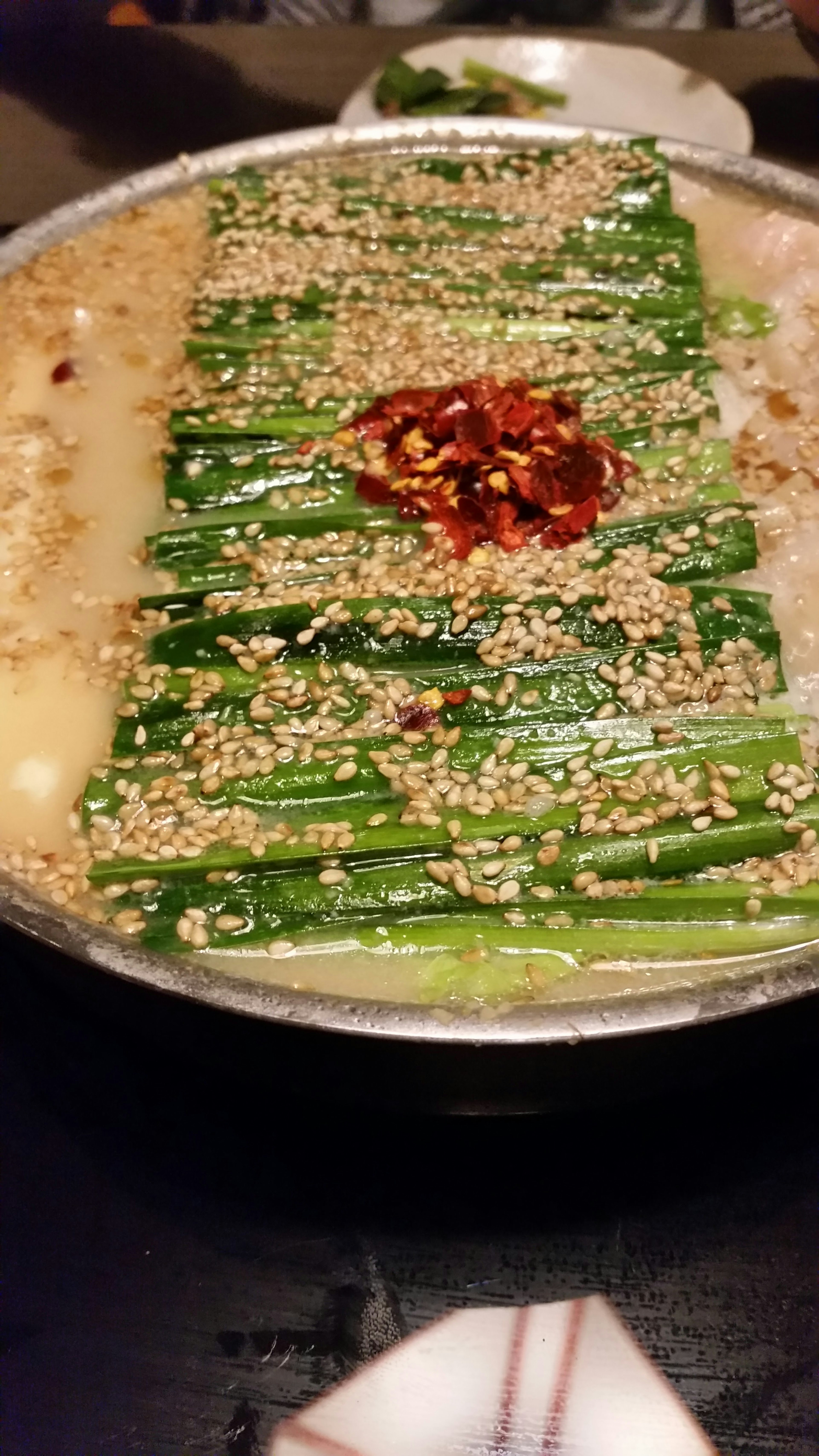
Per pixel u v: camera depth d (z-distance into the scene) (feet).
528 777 0.81
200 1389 0.77
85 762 0.86
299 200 1.13
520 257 1.10
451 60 1.47
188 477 0.97
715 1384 0.77
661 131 1.38
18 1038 0.89
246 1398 0.77
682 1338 0.78
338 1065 0.73
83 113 1.47
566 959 0.77
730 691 0.85
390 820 0.80
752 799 0.80
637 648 0.86
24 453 1.01
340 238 1.11
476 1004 0.74
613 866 0.78
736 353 1.05
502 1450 0.75
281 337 1.05
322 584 0.91
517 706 0.84
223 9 1.67
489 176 1.15
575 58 1.47
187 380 1.04
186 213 1.16
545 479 0.91
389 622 0.87
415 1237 0.82
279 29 1.56
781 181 1.12
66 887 0.79
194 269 1.12
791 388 1.03
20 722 0.87
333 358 1.04
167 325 1.09
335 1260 0.81
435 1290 0.80
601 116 1.41
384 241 1.11
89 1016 0.90
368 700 0.85
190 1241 0.82
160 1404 0.77
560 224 1.11
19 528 0.97
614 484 0.95
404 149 1.18
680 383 1.00
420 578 0.90
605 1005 0.70
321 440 0.98
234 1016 0.70
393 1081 0.74
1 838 0.83
